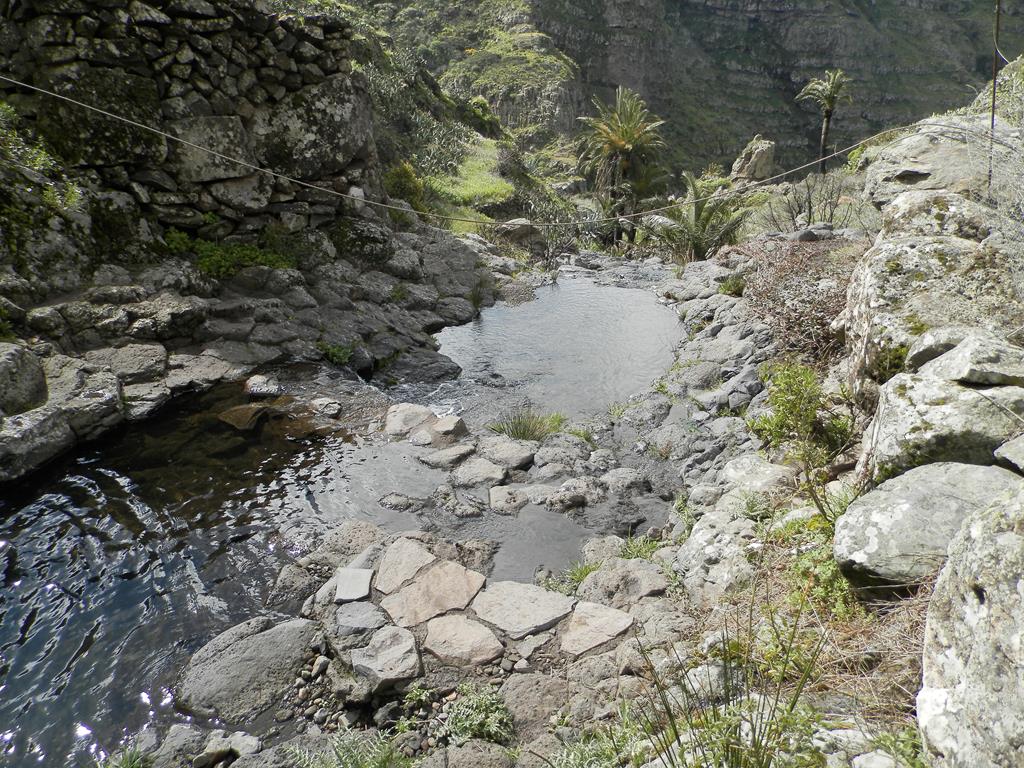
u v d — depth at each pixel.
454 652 4.54
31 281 8.80
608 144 36.12
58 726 4.09
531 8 117.44
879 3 162.50
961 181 8.56
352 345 10.37
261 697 4.30
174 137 10.17
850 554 3.46
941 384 4.14
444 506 6.62
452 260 15.02
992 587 1.98
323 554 5.71
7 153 9.21
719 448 7.52
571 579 5.47
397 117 28.09
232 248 11.29
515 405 9.33
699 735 2.67
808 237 14.32
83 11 9.85
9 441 6.61
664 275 17.19
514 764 3.56
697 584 4.73
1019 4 158.38
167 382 8.62
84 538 5.86
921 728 2.22
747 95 151.50
